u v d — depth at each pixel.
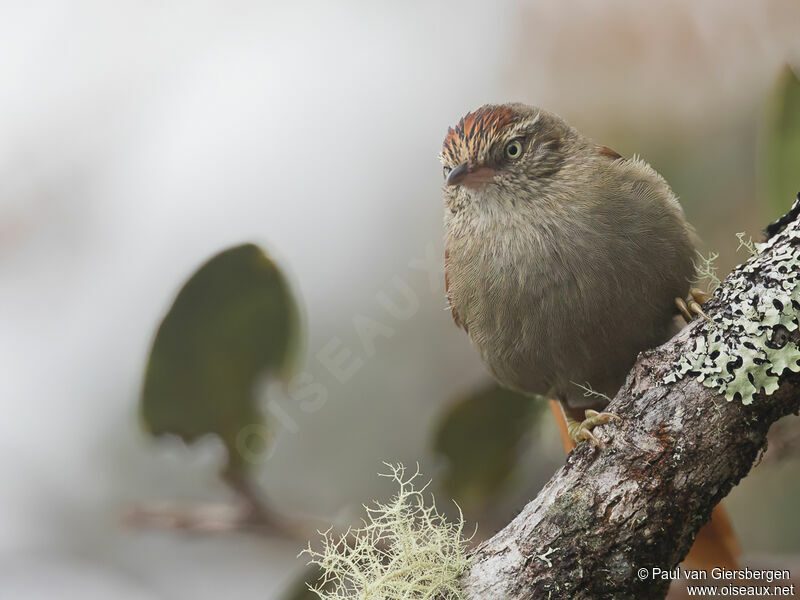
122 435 11.04
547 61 9.67
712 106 9.29
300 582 7.52
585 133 9.53
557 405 8.52
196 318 7.81
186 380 7.93
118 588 10.87
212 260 7.64
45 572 10.84
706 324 5.65
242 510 7.85
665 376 5.61
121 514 8.39
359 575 5.89
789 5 8.88
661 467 5.44
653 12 9.26
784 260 5.57
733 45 9.12
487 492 8.98
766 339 5.43
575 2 9.55
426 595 5.76
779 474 9.17
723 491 5.53
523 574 5.57
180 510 7.86
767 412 5.48
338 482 9.90
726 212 9.41
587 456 5.65
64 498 11.07
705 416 5.46
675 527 5.46
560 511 5.58
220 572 11.05
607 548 5.46
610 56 9.41
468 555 5.92
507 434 8.83
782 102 7.23
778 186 7.26
